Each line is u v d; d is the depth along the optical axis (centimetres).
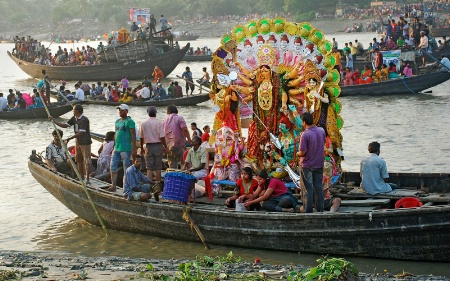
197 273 1030
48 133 3083
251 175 1445
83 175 1755
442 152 2355
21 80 5884
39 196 1934
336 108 1568
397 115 3191
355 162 2255
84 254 1423
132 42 5469
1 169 2308
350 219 1302
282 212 1379
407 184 1553
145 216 1509
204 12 15775
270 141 1562
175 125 1684
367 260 1312
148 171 1642
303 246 1352
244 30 1617
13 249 1470
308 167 1366
